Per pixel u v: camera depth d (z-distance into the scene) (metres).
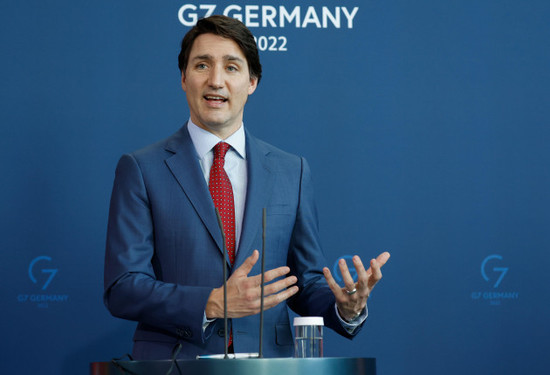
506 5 6.33
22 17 5.90
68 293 5.74
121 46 5.98
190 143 4.27
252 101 6.04
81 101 5.91
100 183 5.87
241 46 4.25
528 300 6.08
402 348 5.93
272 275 3.38
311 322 3.29
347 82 6.15
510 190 6.19
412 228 6.06
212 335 3.82
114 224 4.07
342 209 6.02
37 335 5.67
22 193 5.77
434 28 6.26
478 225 6.12
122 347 5.75
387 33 6.23
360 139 6.11
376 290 5.96
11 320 5.65
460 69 6.25
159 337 3.82
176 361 2.64
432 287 6.02
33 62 5.88
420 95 6.20
